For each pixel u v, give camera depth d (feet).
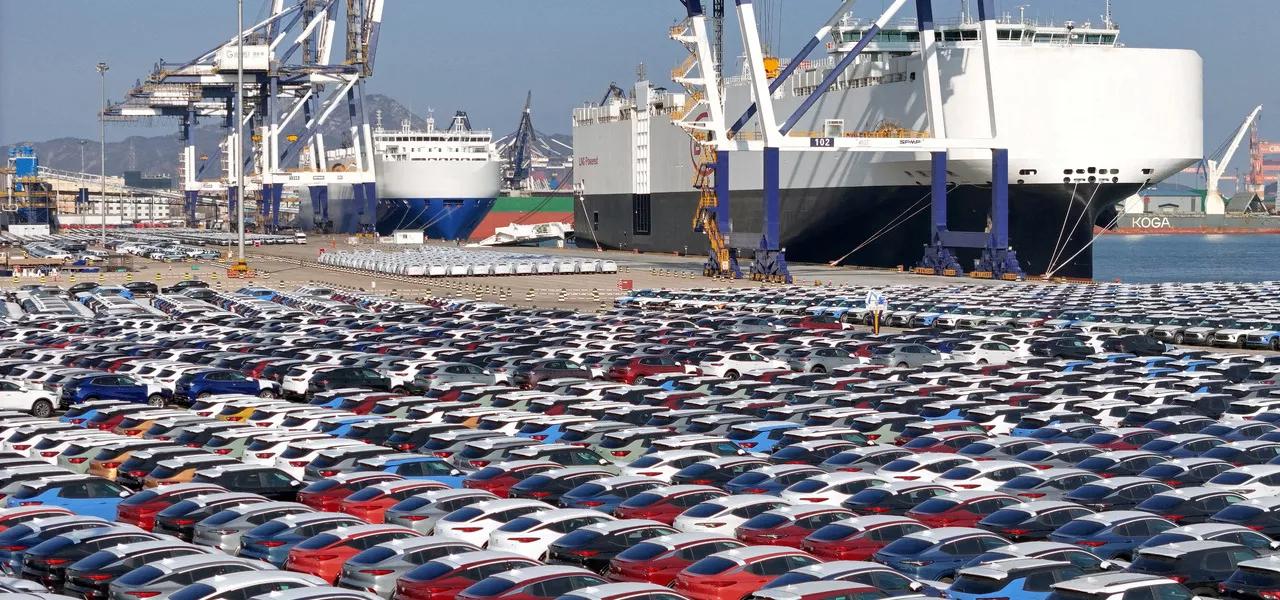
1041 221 483.92
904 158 493.36
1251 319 296.10
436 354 240.73
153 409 169.17
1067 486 118.42
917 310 333.21
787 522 101.86
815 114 550.77
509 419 156.35
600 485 116.06
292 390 204.74
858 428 153.28
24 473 121.39
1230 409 165.78
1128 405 164.86
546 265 518.37
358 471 125.08
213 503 108.17
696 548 92.99
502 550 97.35
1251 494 114.62
